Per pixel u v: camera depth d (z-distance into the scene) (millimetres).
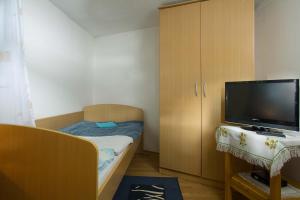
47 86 2271
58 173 993
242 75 2002
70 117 2732
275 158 1241
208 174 2162
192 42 2236
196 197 1928
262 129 1586
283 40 1908
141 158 3055
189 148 2275
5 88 1402
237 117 1780
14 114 1427
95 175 941
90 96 3508
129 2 2373
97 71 3648
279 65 1968
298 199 1321
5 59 1401
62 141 979
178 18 2314
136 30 3352
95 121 3217
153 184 2158
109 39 3562
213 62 2127
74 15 2730
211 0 2127
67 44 2721
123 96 3479
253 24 1960
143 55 3320
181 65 2305
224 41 2074
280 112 1471
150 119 3299
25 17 1909
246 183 1559
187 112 2281
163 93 2424
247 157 1466
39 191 1021
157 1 2344
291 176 1779
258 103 1618
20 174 1043
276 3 2020
